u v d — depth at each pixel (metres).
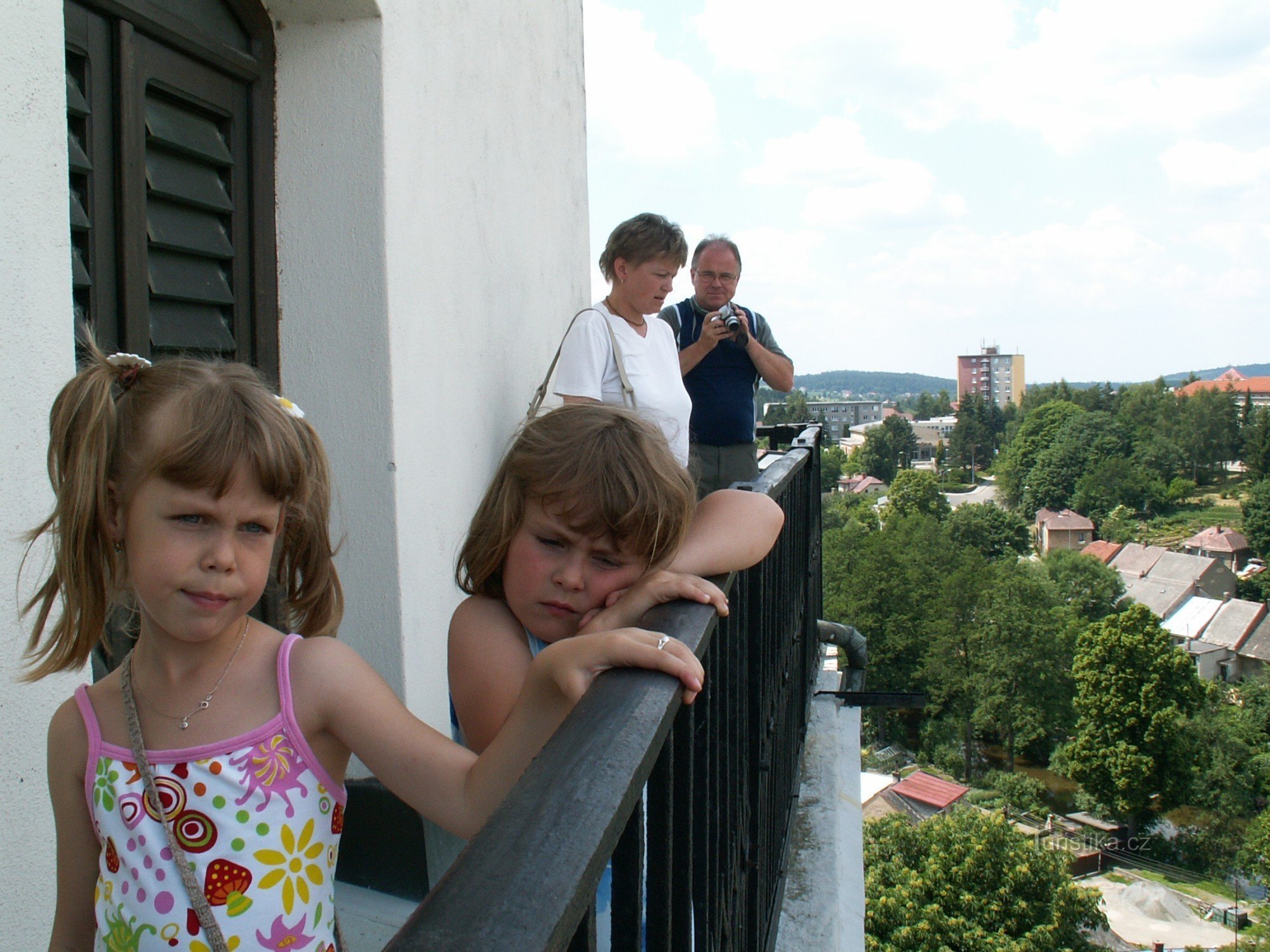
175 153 1.98
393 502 2.25
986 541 77.88
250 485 0.84
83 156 1.72
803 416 86.38
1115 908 35.06
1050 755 48.34
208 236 2.08
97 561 0.88
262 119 2.22
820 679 4.49
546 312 3.74
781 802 2.26
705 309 3.86
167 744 0.90
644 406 2.76
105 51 1.76
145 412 0.83
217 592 0.84
